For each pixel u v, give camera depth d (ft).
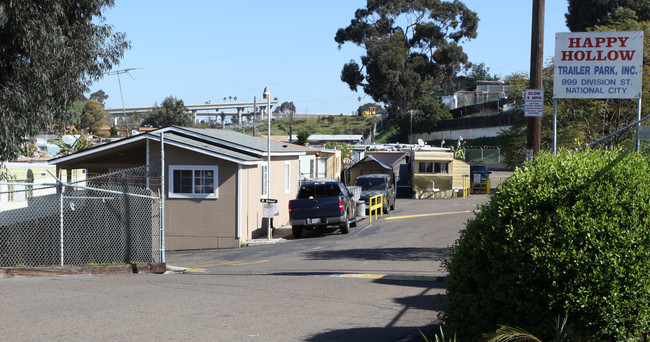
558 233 16.99
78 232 53.26
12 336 22.85
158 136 72.33
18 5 50.29
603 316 16.35
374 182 102.42
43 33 51.90
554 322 16.80
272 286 36.42
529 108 40.91
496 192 19.30
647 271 16.34
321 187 76.02
